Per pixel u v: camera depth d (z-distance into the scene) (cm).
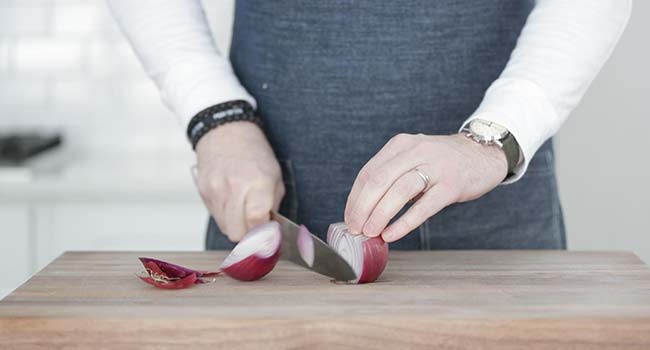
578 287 110
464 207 141
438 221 142
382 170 112
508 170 119
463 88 140
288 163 143
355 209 112
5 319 98
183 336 98
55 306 102
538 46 125
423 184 111
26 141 229
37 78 247
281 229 115
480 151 117
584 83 125
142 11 141
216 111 134
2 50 246
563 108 123
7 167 210
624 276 116
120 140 246
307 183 143
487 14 139
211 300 104
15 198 210
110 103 247
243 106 136
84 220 214
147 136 247
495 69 140
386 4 137
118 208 215
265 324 98
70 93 247
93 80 246
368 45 138
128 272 118
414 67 139
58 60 246
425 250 141
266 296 106
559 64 123
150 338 98
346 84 139
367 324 98
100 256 128
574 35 124
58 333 98
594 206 224
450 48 139
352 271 111
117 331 98
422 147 114
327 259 113
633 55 216
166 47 138
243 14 146
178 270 114
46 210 212
